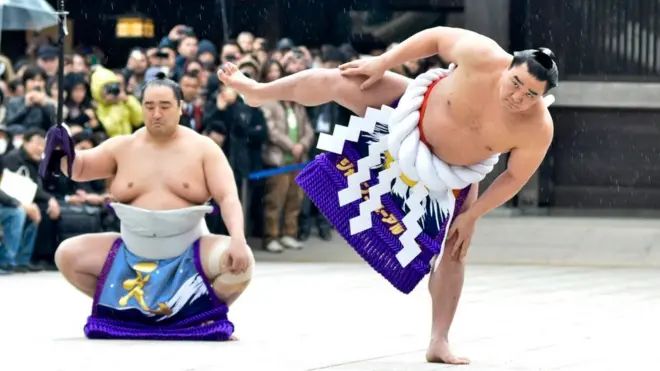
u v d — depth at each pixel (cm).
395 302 1030
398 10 1761
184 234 819
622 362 727
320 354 745
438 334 720
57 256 832
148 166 822
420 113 704
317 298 1054
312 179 728
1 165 1265
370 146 725
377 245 718
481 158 703
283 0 1755
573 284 1205
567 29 1725
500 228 1586
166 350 753
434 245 715
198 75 1366
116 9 1761
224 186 822
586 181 1738
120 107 1328
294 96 741
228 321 814
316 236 1581
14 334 822
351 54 1501
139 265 819
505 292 1125
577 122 1736
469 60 675
